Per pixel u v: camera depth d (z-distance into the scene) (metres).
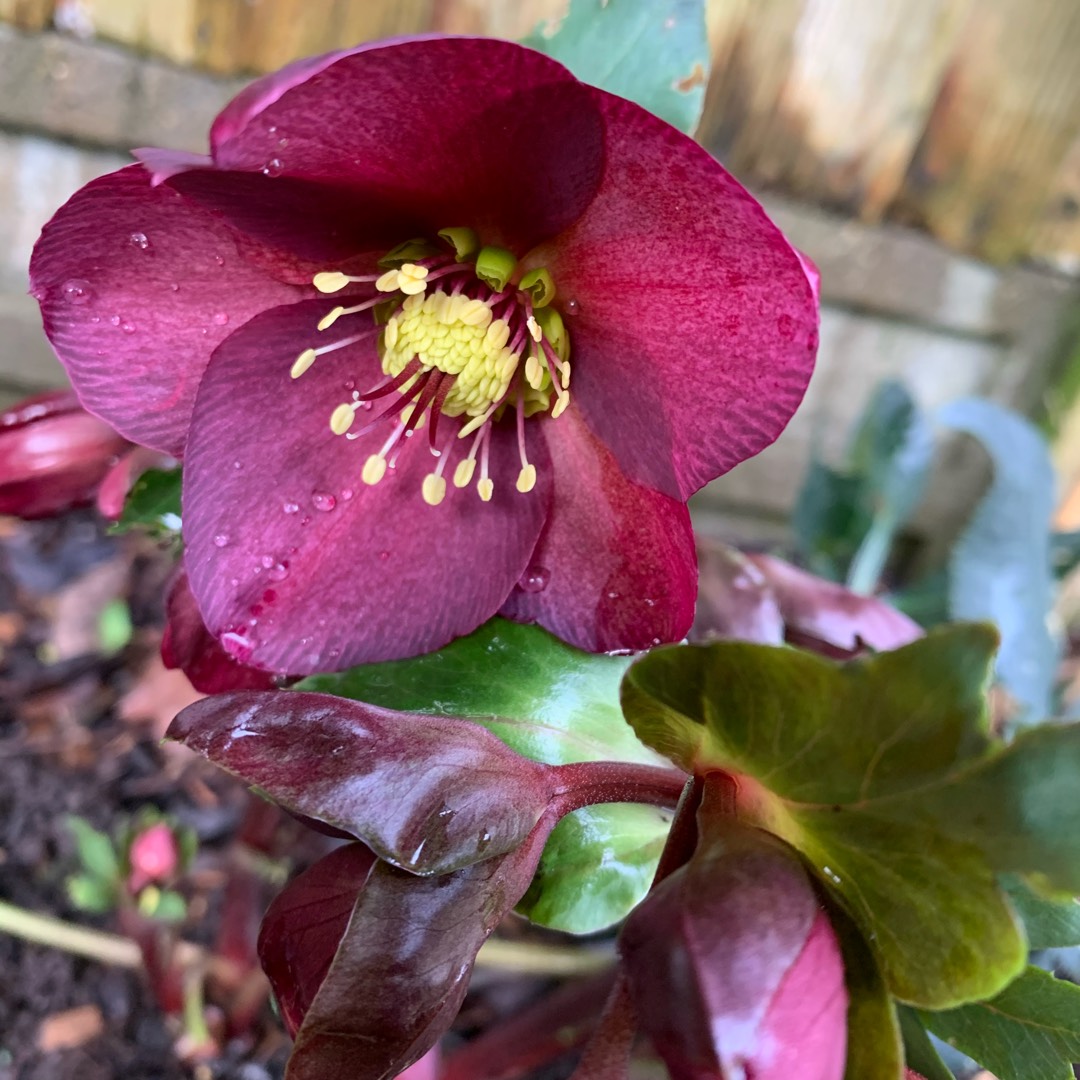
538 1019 0.15
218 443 0.10
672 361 0.09
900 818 0.07
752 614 0.12
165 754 0.22
